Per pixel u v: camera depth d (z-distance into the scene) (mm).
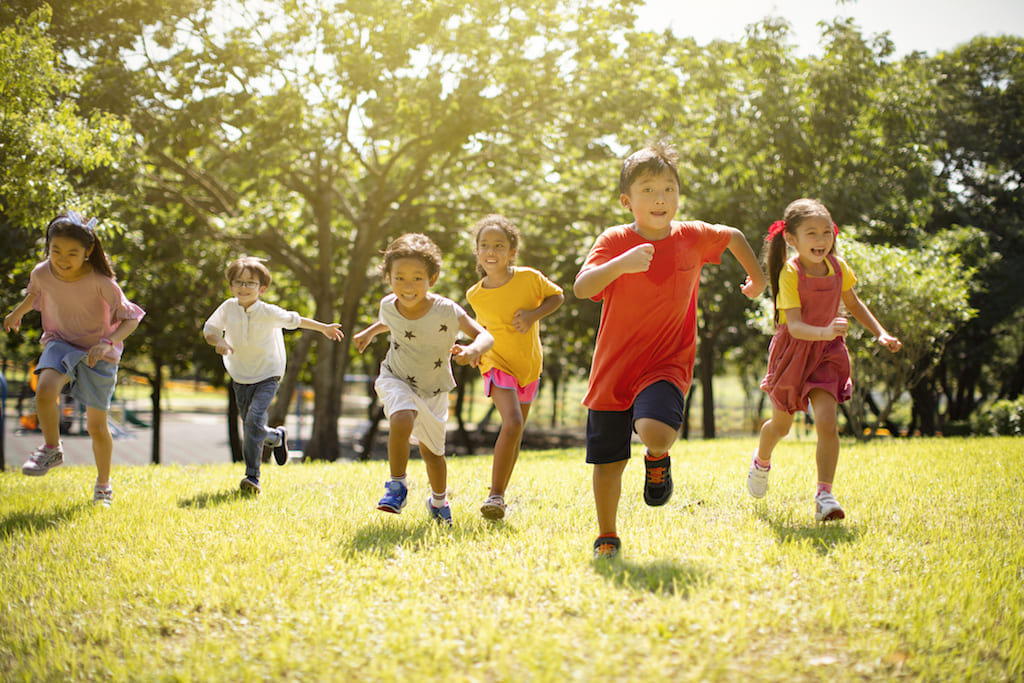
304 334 17547
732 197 16906
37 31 8266
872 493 4914
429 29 13984
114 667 2447
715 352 25922
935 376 23125
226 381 18984
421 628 2580
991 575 3098
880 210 17688
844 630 2576
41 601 3074
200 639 2658
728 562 3223
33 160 8195
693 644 2400
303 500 5191
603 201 16297
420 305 4199
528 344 4746
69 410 29141
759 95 17500
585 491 5246
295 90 14617
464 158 16078
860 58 18000
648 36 15461
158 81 14016
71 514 4773
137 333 17359
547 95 15234
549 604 2789
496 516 4199
